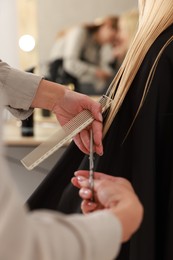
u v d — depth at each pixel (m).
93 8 3.28
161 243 0.93
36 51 3.28
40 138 2.18
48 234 0.43
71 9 3.28
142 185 0.89
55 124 2.64
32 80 1.08
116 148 0.95
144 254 0.88
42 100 1.09
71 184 0.96
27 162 0.86
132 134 0.93
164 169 0.93
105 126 0.96
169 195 0.91
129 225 0.54
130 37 3.17
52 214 0.48
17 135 2.27
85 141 0.95
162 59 0.90
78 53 3.21
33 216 0.46
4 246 0.40
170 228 0.89
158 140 0.92
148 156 0.90
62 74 3.19
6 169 0.42
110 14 3.25
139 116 0.91
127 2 3.24
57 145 0.88
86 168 0.96
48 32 3.28
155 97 0.91
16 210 0.41
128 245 0.92
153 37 0.92
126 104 0.94
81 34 3.25
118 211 0.54
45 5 3.26
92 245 0.45
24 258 0.40
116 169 0.95
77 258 0.44
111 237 0.48
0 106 0.45
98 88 3.21
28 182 1.85
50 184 0.98
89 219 0.49
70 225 0.46
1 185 0.41
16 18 3.22
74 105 1.04
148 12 0.95
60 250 0.43
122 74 0.97
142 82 0.92
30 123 2.25
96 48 3.22
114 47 3.21
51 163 1.80
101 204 0.64
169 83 0.91
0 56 3.24
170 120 0.91
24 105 1.09
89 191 0.65
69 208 0.96
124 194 0.60
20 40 3.07
